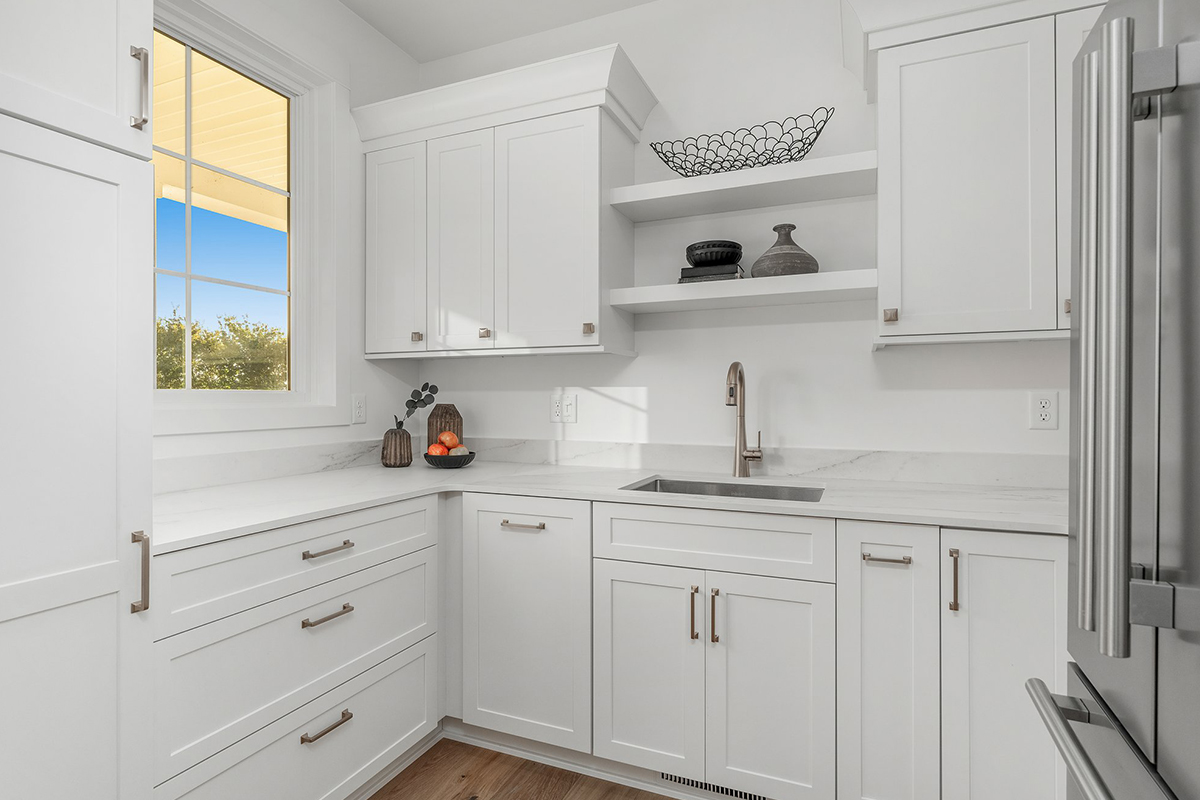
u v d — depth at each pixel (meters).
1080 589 0.58
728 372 2.27
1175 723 0.53
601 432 2.55
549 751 2.03
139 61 1.20
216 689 1.39
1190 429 0.51
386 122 2.52
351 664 1.74
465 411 2.79
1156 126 0.57
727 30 2.39
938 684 1.55
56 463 1.08
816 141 2.26
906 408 2.14
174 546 1.30
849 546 1.62
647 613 1.84
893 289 1.83
